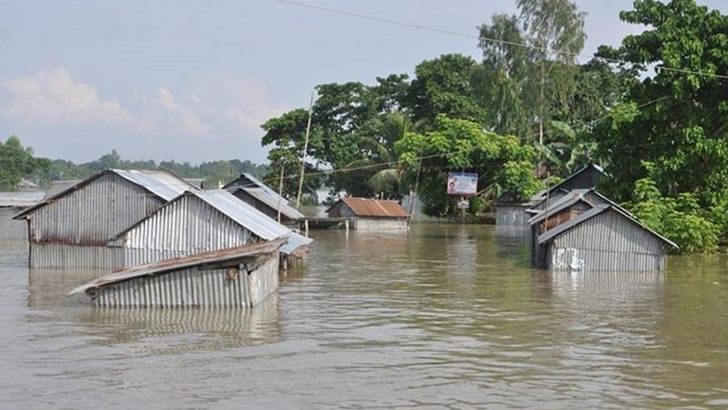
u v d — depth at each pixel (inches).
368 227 2719.0
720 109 1678.2
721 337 831.1
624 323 908.6
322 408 573.0
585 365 706.2
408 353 749.3
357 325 886.4
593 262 1390.3
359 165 3348.9
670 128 1765.5
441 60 3535.9
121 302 970.7
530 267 1503.4
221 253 1000.9
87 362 703.1
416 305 1034.7
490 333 847.1
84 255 1395.2
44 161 4197.8
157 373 666.8
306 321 907.4
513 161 2871.6
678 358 735.1
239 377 655.8
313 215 2965.1
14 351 745.0
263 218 1317.7
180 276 961.5
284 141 3440.0
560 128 2903.5
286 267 1453.0
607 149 1824.6
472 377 662.5
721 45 1669.5
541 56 2797.7
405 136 3048.7
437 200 3110.2
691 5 1724.9
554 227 1510.8
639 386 638.5
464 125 2957.7
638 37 1775.3
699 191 1777.8
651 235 1365.7
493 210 3107.8
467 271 1444.4
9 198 2265.0
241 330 847.1
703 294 1135.0
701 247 1700.3
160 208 1147.3
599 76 3260.3
